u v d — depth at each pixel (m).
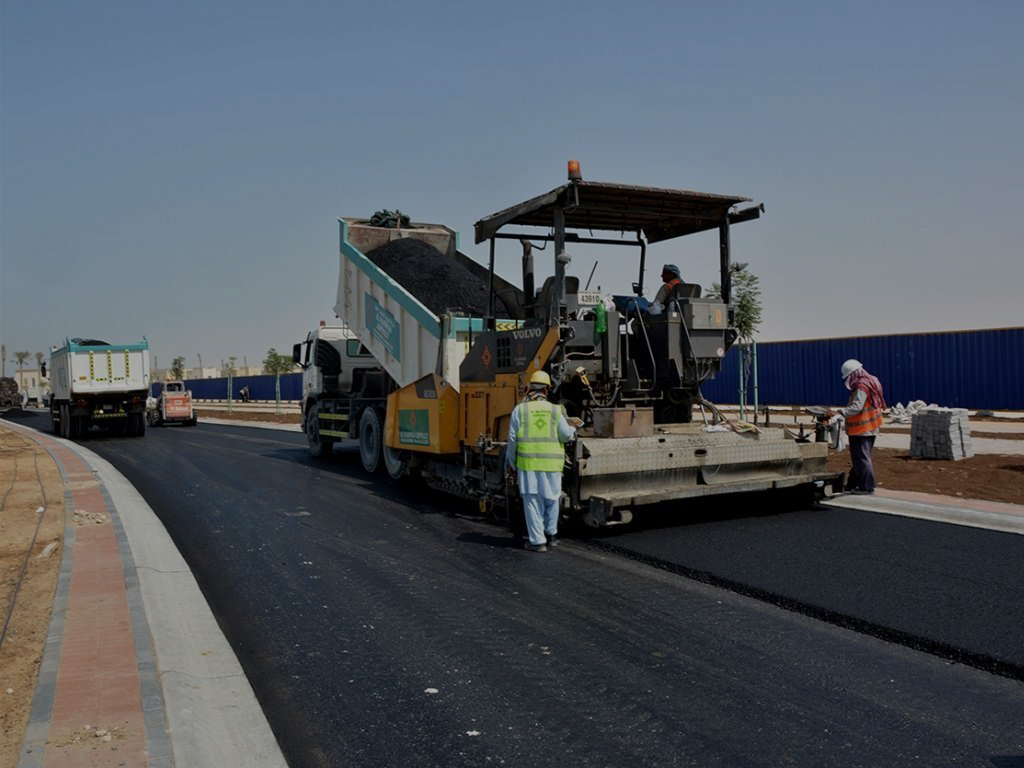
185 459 16.73
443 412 10.09
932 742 3.73
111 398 23.80
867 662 4.70
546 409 7.57
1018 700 4.17
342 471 13.89
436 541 8.05
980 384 22.70
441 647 5.07
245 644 5.22
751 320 20.38
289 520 9.29
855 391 9.56
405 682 4.55
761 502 9.23
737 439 8.59
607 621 5.49
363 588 6.43
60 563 6.92
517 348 8.73
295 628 5.51
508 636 5.24
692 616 5.56
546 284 8.81
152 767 3.35
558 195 8.19
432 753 3.72
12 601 5.87
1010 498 9.16
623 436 8.05
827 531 7.85
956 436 12.27
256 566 7.20
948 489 9.82
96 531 8.35
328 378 15.94
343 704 4.28
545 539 7.63
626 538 7.81
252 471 14.16
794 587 6.00
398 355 11.39
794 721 3.96
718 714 4.05
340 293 13.18
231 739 3.88
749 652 4.88
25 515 9.43
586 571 6.78
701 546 7.36
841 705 4.14
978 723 3.92
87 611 5.48
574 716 4.06
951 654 4.75
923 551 6.98
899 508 8.85
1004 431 18.00
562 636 5.21
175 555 7.63
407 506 10.11
